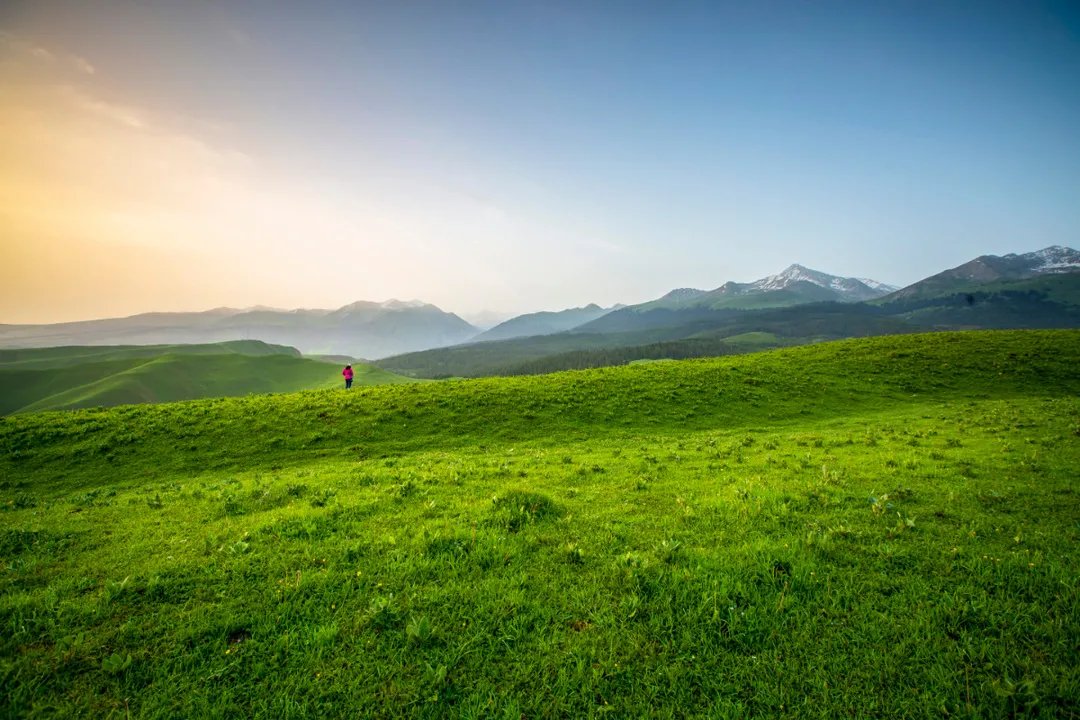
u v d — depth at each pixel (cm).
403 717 567
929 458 1788
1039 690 570
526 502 1223
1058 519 1095
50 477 2414
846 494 1298
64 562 984
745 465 1833
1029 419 2538
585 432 3048
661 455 2162
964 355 4731
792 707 573
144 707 575
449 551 952
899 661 636
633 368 4794
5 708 566
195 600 797
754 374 4353
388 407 3522
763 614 732
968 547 940
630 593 797
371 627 721
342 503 1296
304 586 828
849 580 823
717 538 1017
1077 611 710
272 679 625
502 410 3475
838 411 3478
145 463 2594
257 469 2484
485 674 634
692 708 577
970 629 688
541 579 855
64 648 669
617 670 631
